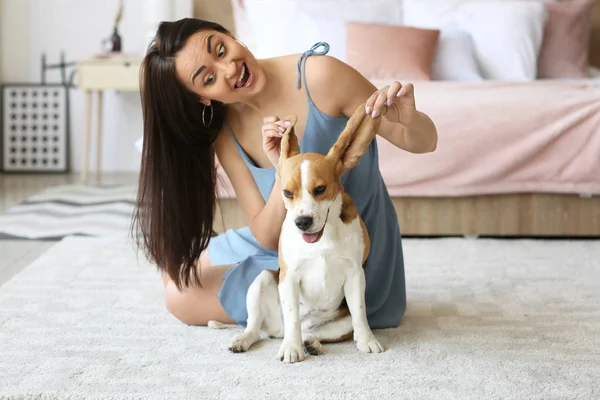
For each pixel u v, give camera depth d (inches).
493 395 56.6
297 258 62.3
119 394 57.2
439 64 144.9
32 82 185.8
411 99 61.4
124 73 163.9
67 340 70.1
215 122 68.7
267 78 66.9
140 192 70.0
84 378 60.6
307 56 67.6
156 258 71.0
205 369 62.2
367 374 60.6
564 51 154.3
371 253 68.8
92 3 183.2
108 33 183.9
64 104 184.2
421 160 113.7
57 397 57.0
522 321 75.2
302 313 65.9
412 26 147.9
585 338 69.9
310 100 67.2
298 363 62.9
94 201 146.6
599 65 171.3
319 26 145.8
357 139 60.4
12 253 109.2
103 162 186.5
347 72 67.6
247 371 61.5
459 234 117.3
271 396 56.6
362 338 65.4
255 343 68.4
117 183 168.2
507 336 70.4
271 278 67.9
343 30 144.7
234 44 63.3
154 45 64.4
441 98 115.8
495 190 114.3
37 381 60.0
